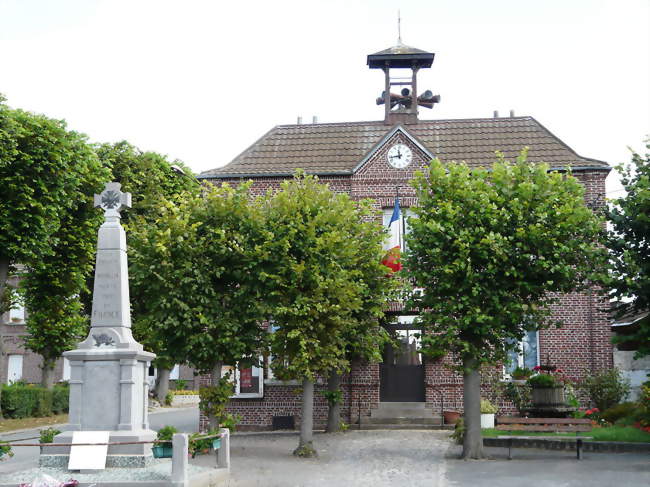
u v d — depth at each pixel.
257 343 18.28
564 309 23.53
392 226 24.80
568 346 23.38
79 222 28.39
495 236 16.03
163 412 34.91
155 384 42.25
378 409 23.36
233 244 17.52
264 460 16.83
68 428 14.02
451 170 17.34
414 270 17.09
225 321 17.53
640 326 17.27
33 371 44.09
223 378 18.41
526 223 16.59
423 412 23.06
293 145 27.45
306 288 17.86
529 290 16.45
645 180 17.11
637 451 16.88
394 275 20.69
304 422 17.58
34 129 24.28
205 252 17.80
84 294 33.09
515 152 26.14
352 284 17.62
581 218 16.38
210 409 18.20
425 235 16.77
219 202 18.30
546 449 17.59
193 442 13.20
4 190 23.56
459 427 18.95
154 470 13.08
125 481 12.20
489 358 16.55
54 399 31.09
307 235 17.78
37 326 29.94
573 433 18.06
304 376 17.61
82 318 30.48
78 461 12.99
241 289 17.69
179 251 17.45
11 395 28.45
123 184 32.69
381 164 25.27
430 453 17.47
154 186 33.31
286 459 16.98
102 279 14.72
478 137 27.16
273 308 17.47
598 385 22.27
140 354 14.42
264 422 24.05
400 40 28.92
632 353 24.91
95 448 13.10
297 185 19.08
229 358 18.28
